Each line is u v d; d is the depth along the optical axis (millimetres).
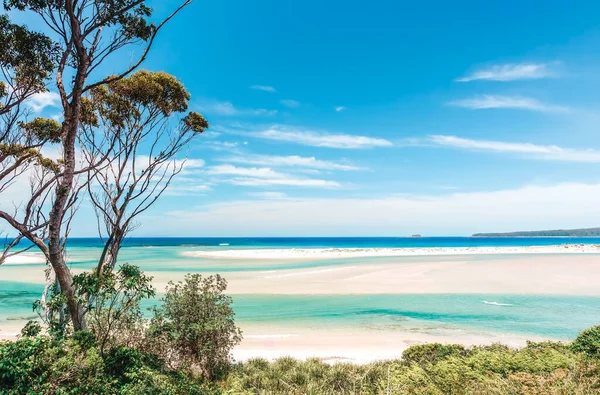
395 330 18500
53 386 6895
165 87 10938
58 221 8375
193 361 11242
